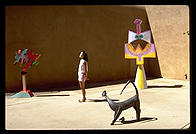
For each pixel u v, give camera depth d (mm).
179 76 11148
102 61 11289
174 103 6148
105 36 11359
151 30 12539
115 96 7445
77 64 10391
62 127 4438
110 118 4949
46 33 9375
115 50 11828
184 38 10680
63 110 5801
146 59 13117
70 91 8727
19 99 7336
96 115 5227
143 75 8766
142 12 12727
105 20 11312
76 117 5121
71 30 10102
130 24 12398
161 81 10750
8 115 5449
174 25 11125
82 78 6617
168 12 11383
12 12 8578
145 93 7730
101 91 8547
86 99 7074
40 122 4828
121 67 12148
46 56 9406
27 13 8898
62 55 9867
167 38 11594
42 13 9250
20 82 8852
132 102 4570
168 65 11703
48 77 9508
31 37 9016
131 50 8711
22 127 4500
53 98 7402
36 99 7301
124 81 11250
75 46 10266
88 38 10703
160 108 5648
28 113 5609
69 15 10016
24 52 7762
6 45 8484
